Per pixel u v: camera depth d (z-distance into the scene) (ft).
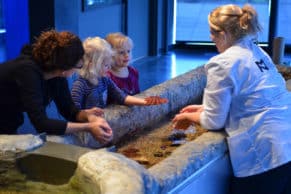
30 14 18.81
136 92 9.98
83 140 7.09
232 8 7.21
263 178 7.06
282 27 28.50
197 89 10.66
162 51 28.86
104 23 23.21
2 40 23.52
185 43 30.27
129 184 4.62
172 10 29.35
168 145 8.07
